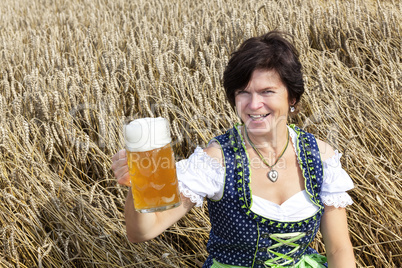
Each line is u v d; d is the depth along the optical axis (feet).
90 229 9.50
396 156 11.23
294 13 18.26
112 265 8.82
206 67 13.67
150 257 9.12
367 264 9.85
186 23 19.01
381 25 16.72
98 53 16.31
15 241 9.23
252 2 20.89
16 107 11.96
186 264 9.59
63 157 11.71
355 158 10.64
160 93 12.16
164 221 6.19
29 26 23.02
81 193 9.75
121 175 5.62
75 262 9.53
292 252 6.44
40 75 13.91
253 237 6.23
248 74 5.98
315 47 16.98
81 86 13.20
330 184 6.40
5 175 10.05
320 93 13.00
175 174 5.26
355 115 12.19
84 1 27.43
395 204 10.14
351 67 15.42
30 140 11.63
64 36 20.66
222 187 6.21
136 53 14.48
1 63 15.80
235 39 15.79
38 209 9.82
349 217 9.57
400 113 12.51
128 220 6.01
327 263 6.66
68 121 11.57
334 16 17.02
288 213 6.21
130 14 23.00
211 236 6.73
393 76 13.30
